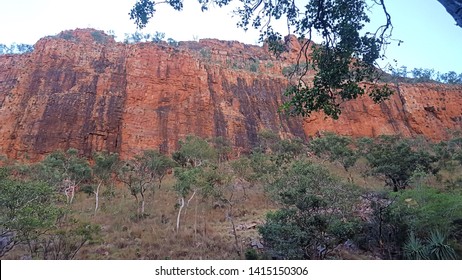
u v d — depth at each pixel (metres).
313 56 8.00
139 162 26.58
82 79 49.22
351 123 60.06
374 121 61.22
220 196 19.16
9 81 51.22
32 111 44.31
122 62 53.31
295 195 12.10
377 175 22.98
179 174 19.28
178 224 15.91
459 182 20.98
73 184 25.55
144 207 20.38
